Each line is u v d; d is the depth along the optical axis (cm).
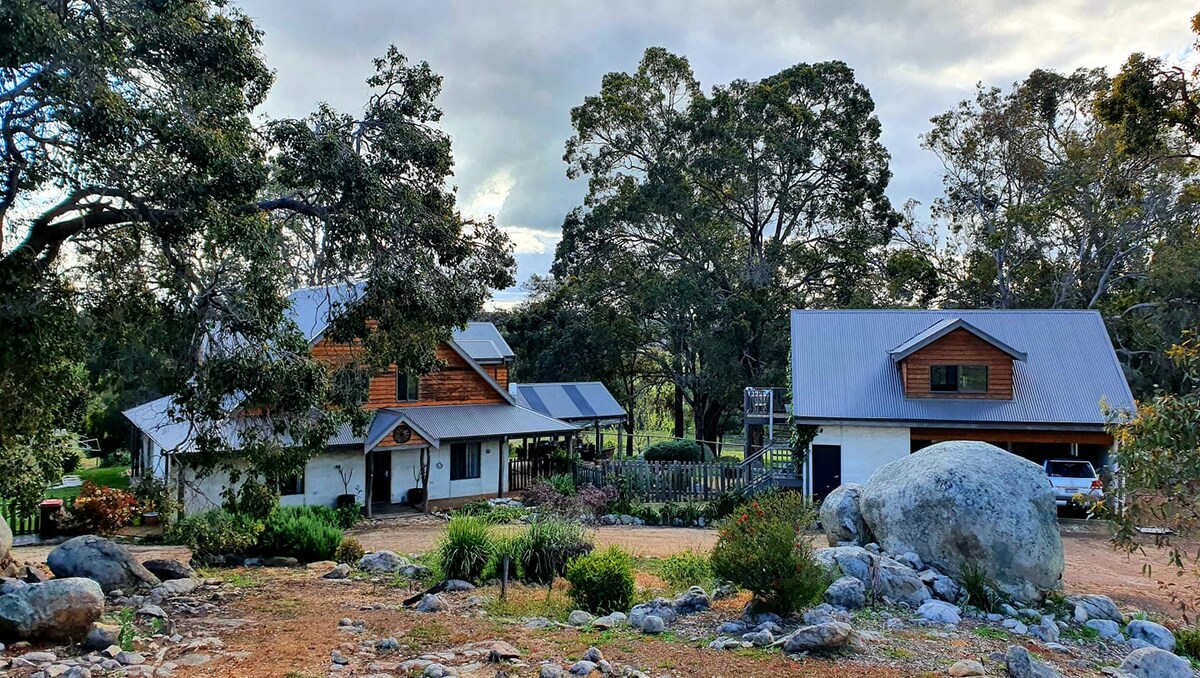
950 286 4522
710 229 4312
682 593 1125
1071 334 2795
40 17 939
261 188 1245
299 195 1393
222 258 1212
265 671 685
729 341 4169
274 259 1255
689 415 6638
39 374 1277
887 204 4412
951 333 2564
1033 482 1188
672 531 2183
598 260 4641
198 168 1114
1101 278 3944
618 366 4844
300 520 1578
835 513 1412
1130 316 3762
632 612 964
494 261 1570
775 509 1132
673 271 4450
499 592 1155
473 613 1005
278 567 1462
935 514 1184
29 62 954
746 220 4794
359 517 2397
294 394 1236
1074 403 2500
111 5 1120
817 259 4344
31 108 1026
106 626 777
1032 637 937
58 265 1249
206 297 1191
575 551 1318
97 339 1355
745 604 1026
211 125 1188
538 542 1315
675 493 2727
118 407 3697
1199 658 942
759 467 2700
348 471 2534
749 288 4288
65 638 772
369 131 1445
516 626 902
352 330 1491
